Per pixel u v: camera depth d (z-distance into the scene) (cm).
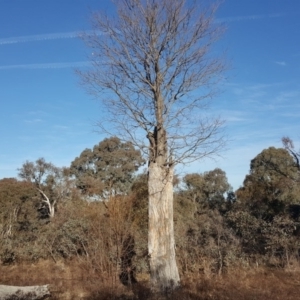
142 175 2567
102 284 1507
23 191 4069
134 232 1892
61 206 3012
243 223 2284
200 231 2192
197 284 1523
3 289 1379
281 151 3894
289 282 1622
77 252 2159
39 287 1415
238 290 1441
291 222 2177
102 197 2222
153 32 1529
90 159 4012
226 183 3594
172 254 1401
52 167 4441
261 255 2116
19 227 3191
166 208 1416
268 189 3083
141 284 1517
